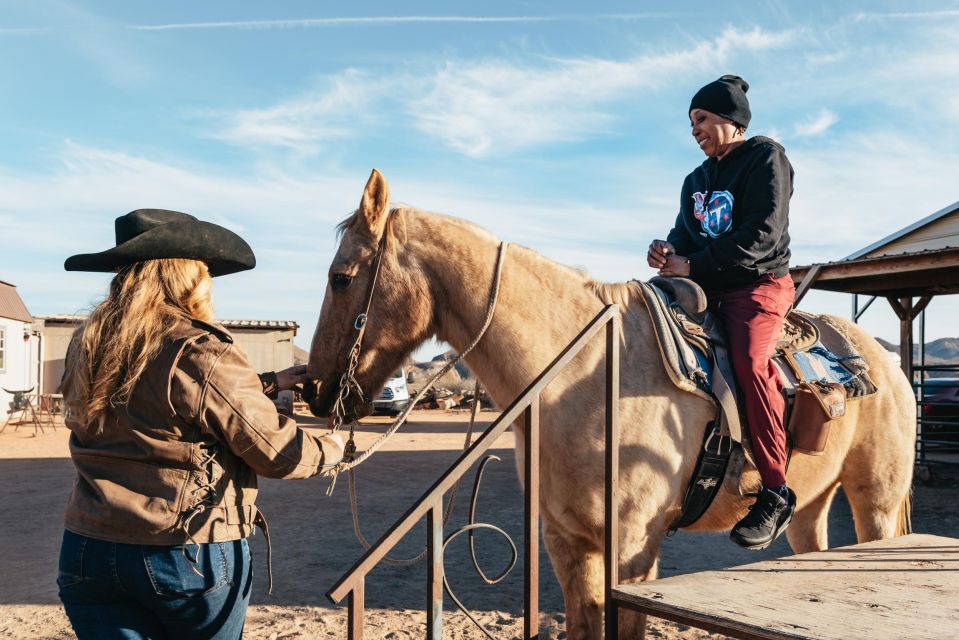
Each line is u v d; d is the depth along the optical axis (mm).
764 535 2914
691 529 3297
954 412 12617
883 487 3666
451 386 30219
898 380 3781
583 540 2883
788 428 3205
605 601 2441
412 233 3012
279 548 6996
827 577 2580
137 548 1945
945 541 3246
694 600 2270
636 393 2832
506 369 2922
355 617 1903
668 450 2816
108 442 2006
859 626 2021
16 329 22781
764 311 3121
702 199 3486
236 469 2082
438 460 13586
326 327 3002
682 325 3018
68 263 2076
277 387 3004
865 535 3711
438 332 3076
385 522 8164
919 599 2295
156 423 1965
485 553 6848
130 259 2059
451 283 2977
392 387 22703
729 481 3014
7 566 6285
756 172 3242
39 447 15461
